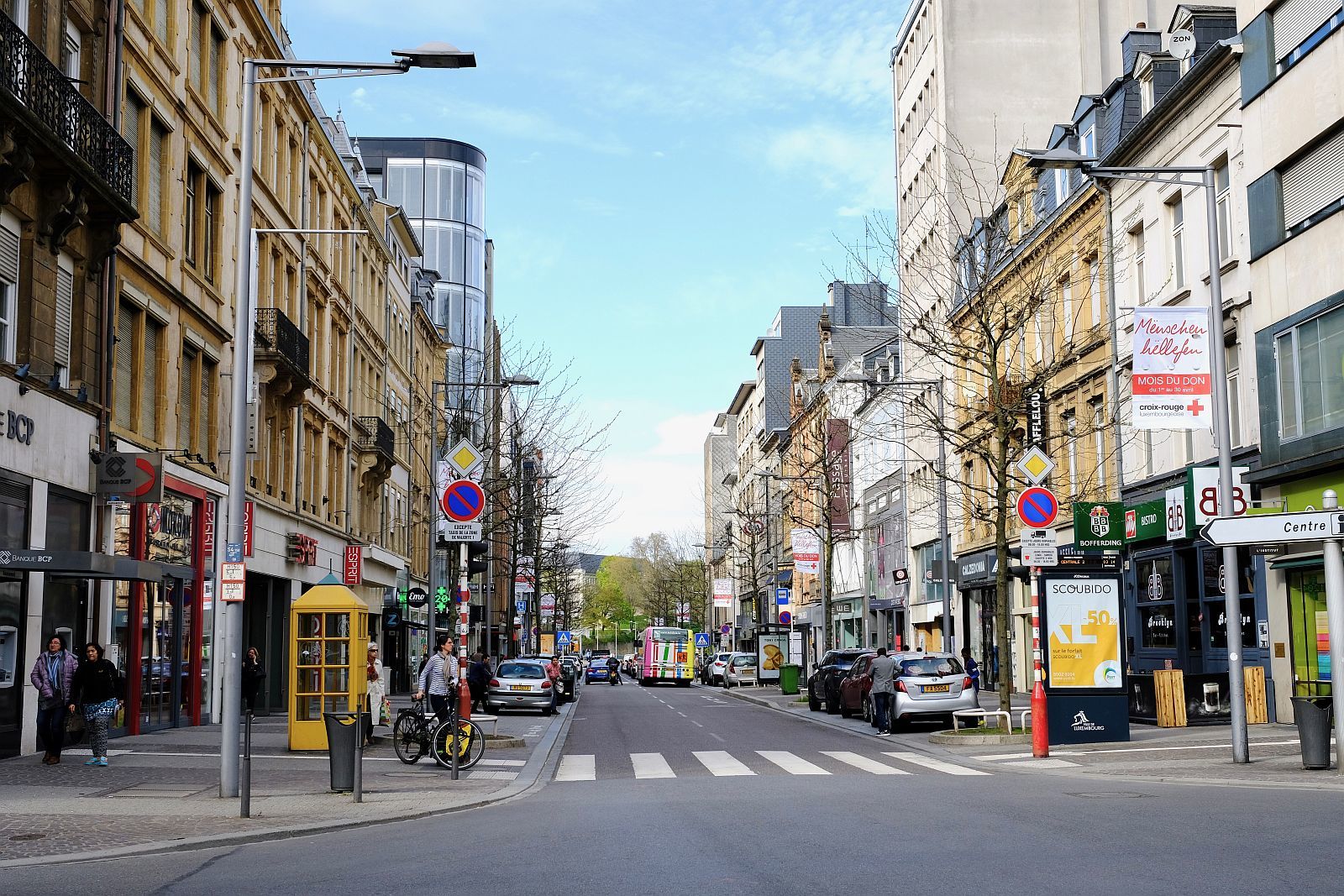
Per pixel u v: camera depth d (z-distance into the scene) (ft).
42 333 67.51
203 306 94.68
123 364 80.38
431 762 68.49
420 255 201.36
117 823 42.16
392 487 181.68
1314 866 29.01
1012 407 81.41
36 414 66.23
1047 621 71.92
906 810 42.50
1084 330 116.47
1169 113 97.91
